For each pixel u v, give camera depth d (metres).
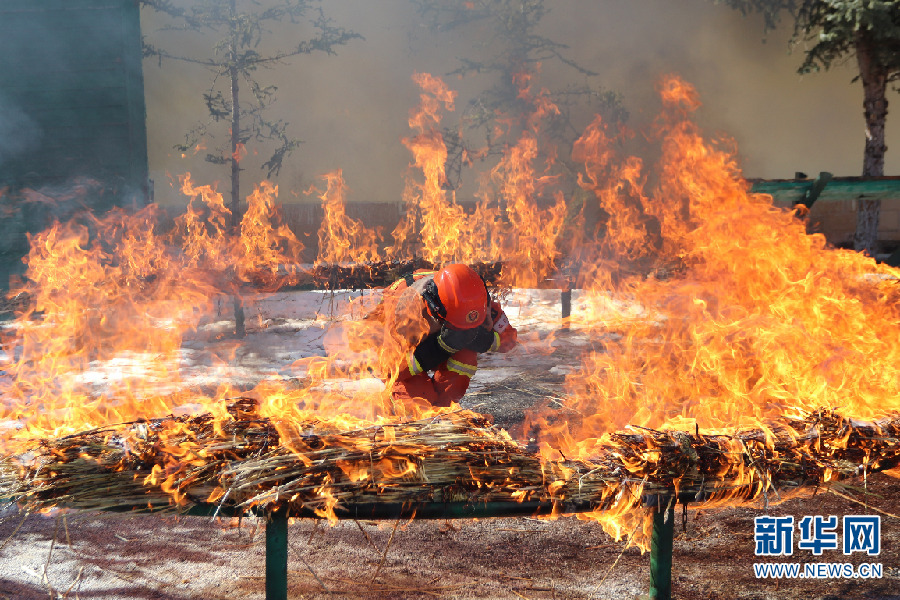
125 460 2.31
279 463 2.26
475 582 3.04
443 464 2.28
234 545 3.42
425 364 3.82
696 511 3.74
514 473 2.30
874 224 18.92
